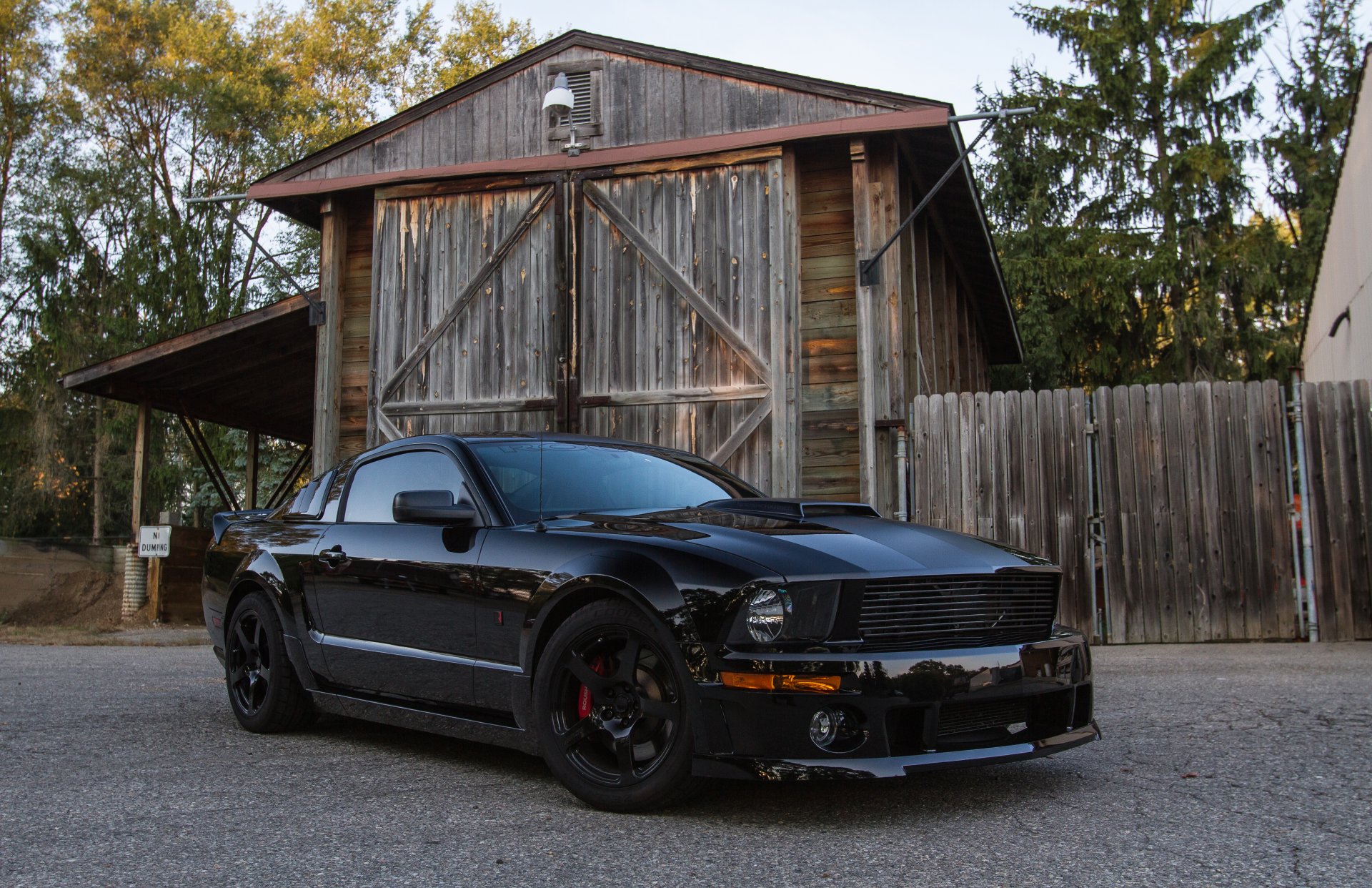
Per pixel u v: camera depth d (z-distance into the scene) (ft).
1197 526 26.73
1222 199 82.53
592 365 32.78
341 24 103.45
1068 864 8.73
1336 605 25.81
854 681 9.64
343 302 37.55
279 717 15.55
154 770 12.96
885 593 10.13
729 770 9.71
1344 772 12.10
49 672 24.57
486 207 34.76
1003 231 85.71
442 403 34.45
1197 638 26.50
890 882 8.29
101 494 86.79
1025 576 11.25
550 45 34.78
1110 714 16.10
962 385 49.80
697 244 32.24
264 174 92.12
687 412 31.65
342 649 14.25
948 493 28.50
